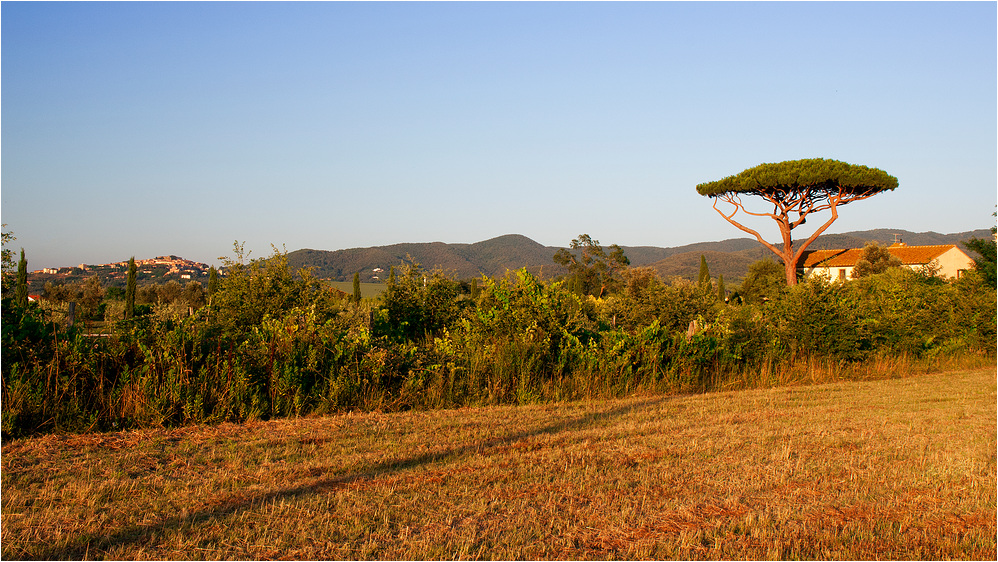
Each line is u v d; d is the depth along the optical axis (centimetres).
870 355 1780
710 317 2105
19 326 873
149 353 917
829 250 6625
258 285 1398
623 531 524
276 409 965
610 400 1222
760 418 1038
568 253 7112
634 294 2286
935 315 2059
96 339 941
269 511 540
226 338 1045
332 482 629
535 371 1245
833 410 1134
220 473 650
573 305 1452
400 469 680
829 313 1700
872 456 786
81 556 455
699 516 565
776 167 5128
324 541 484
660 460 746
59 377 852
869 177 4819
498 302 1409
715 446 818
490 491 613
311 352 1035
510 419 984
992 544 516
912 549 507
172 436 812
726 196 5575
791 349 1686
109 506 547
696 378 1425
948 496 641
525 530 518
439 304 1667
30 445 729
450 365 1162
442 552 469
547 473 675
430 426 912
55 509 535
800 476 695
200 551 464
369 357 1075
